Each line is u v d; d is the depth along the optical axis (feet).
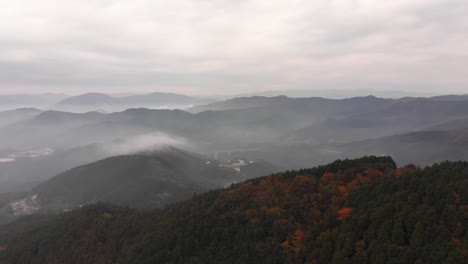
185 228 297.12
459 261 178.60
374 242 206.49
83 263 323.16
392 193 245.04
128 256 297.94
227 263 248.32
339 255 210.79
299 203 285.02
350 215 240.53
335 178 308.60
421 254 188.85
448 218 204.44
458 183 222.07
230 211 306.96
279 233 258.57
